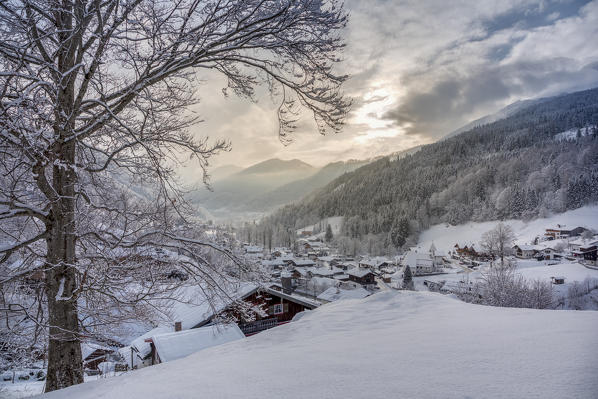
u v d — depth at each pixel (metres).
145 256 6.34
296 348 3.37
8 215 4.89
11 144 4.42
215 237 7.41
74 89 5.28
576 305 37.06
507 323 3.31
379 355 2.49
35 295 6.37
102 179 6.81
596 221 90.69
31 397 2.84
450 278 64.56
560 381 1.51
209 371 2.59
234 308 6.81
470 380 1.69
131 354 14.22
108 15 4.41
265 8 5.07
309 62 5.37
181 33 4.68
